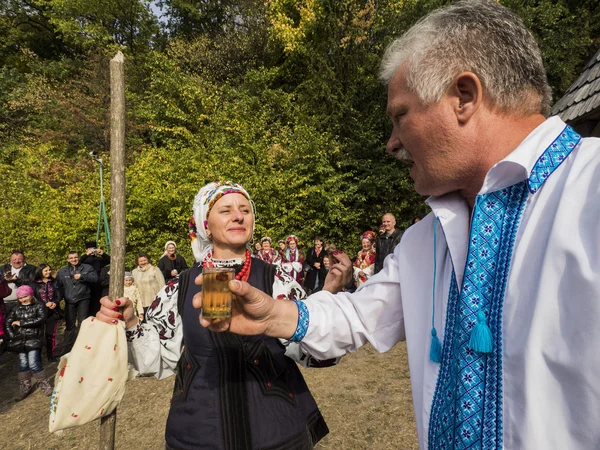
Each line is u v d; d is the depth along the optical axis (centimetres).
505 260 74
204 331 149
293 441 142
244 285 100
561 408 63
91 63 1485
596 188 65
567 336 62
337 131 1162
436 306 90
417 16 1094
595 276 59
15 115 1577
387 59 92
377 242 577
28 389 471
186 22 1900
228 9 1648
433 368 87
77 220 917
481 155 80
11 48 1945
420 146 85
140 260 620
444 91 79
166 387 455
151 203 941
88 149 1388
